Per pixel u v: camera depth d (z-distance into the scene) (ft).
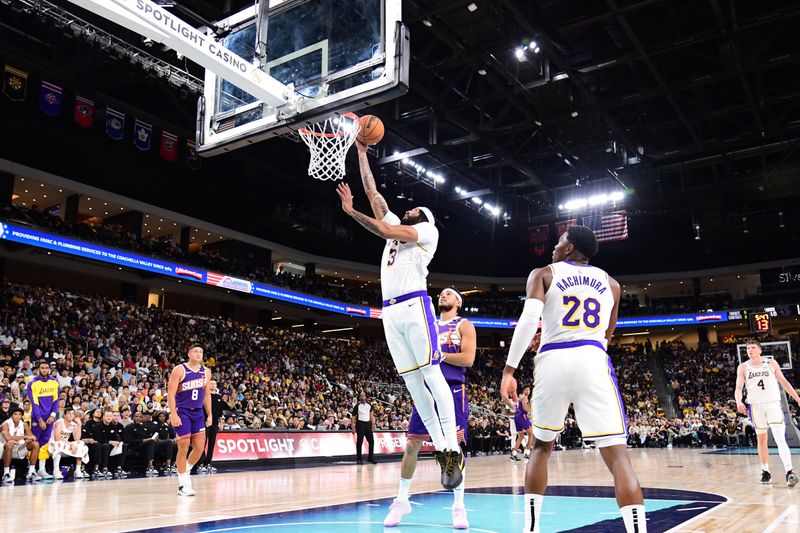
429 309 13.74
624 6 55.62
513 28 58.65
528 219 100.63
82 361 55.72
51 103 70.74
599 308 10.63
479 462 50.57
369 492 24.06
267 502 20.52
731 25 56.18
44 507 19.63
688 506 18.10
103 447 37.27
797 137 82.33
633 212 99.60
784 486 24.25
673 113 78.23
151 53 57.00
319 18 22.66
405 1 54.03
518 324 10.47
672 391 113.19
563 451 74.90
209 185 96.84
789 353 83.76
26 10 49.24
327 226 104.37
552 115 73.05
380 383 98.43
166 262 80.64
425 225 13.84
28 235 66.69
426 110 73.00
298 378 81.87
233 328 88.79
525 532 10.41
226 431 45.44
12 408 34.73
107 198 82.74
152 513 17.65
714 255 125.59
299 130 23.25
